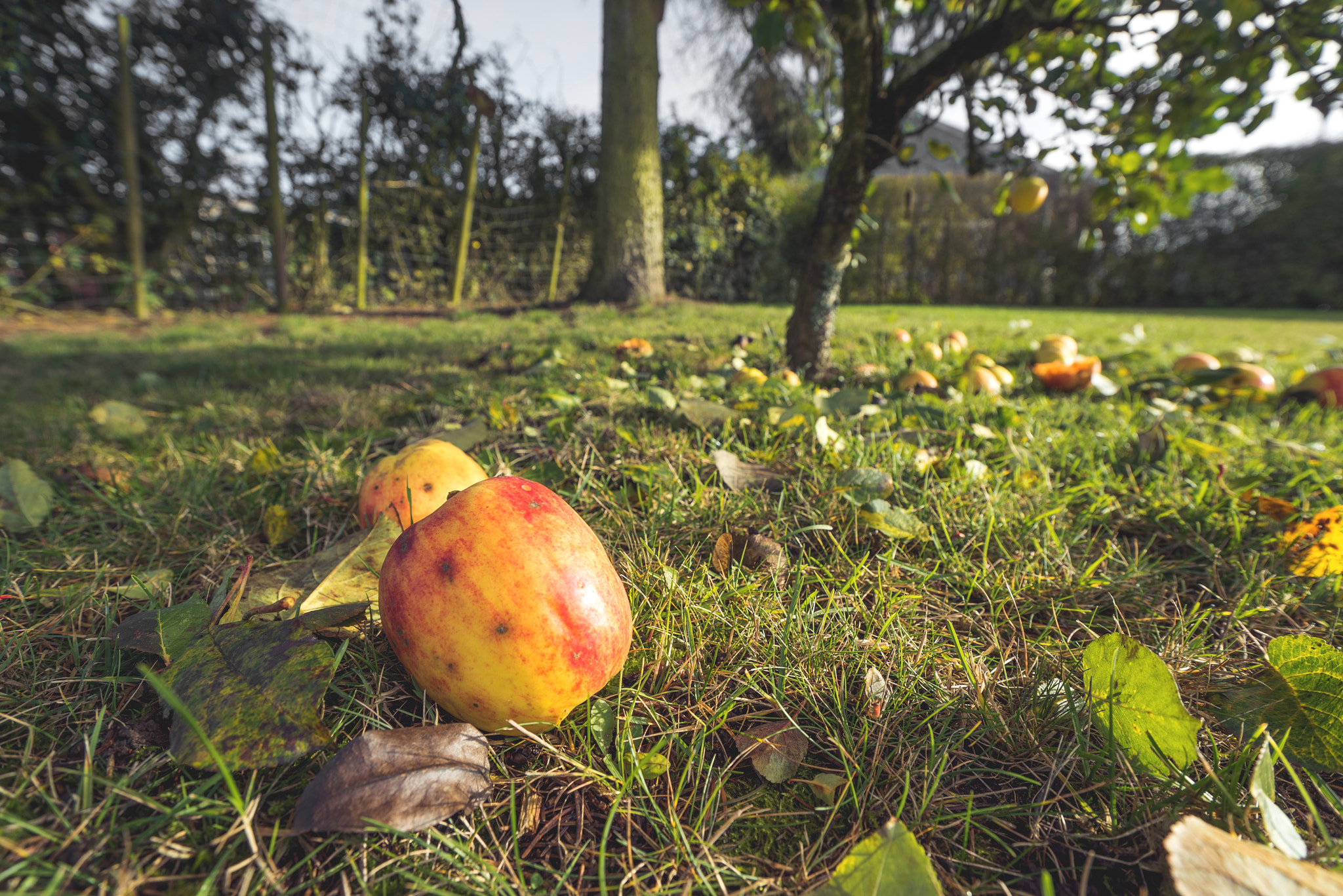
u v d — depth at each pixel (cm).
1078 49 295
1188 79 265
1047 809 86
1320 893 56
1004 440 220
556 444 211
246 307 860
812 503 165
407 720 101
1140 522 173
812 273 351
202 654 88
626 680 109
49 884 65
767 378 318
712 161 1117
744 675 110
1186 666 113
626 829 83
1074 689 105
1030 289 1471
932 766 90
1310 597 133
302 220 884
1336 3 206
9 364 427
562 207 1015
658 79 890
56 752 88
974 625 126
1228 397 314
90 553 148
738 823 85
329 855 77
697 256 1125
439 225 962
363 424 261
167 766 85
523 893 73
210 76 815
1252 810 77
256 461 190
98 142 771
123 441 240
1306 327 874
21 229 742
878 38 298
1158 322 924
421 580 89
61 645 111
